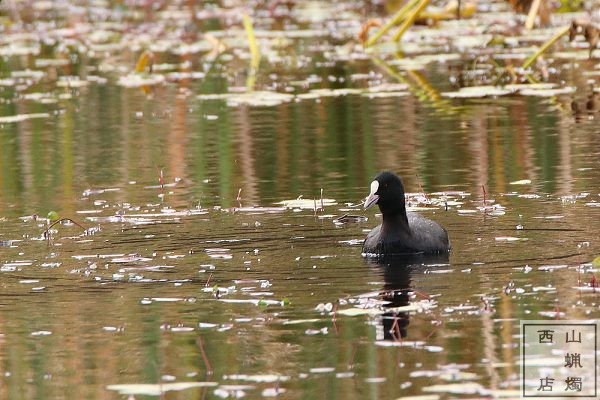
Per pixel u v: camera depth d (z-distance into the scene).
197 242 14.32
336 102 24.83
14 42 36.31
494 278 12.24
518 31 32.41
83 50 34.38
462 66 28.81
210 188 17.58
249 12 41.16
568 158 18.45
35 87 28.44
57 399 9.41
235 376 9.73
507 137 20.36
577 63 28.34
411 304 11.38
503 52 30.34
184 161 19.69
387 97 25.27
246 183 17.83
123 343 10.68
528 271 12.45
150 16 41.09
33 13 43.62
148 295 12.11
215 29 37.47
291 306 11.58
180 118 23.72
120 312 11.59
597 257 12.47
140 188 17.77
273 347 10.40
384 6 39.69
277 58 30.98
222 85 27.53
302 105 24.66
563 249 13.29
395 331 10.66
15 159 20.47
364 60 30.44
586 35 25.31
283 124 22.59
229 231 14.84
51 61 32.22
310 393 9.28
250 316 11.31
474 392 9.09
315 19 38.66
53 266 13.37
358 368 9.77
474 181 17.23
